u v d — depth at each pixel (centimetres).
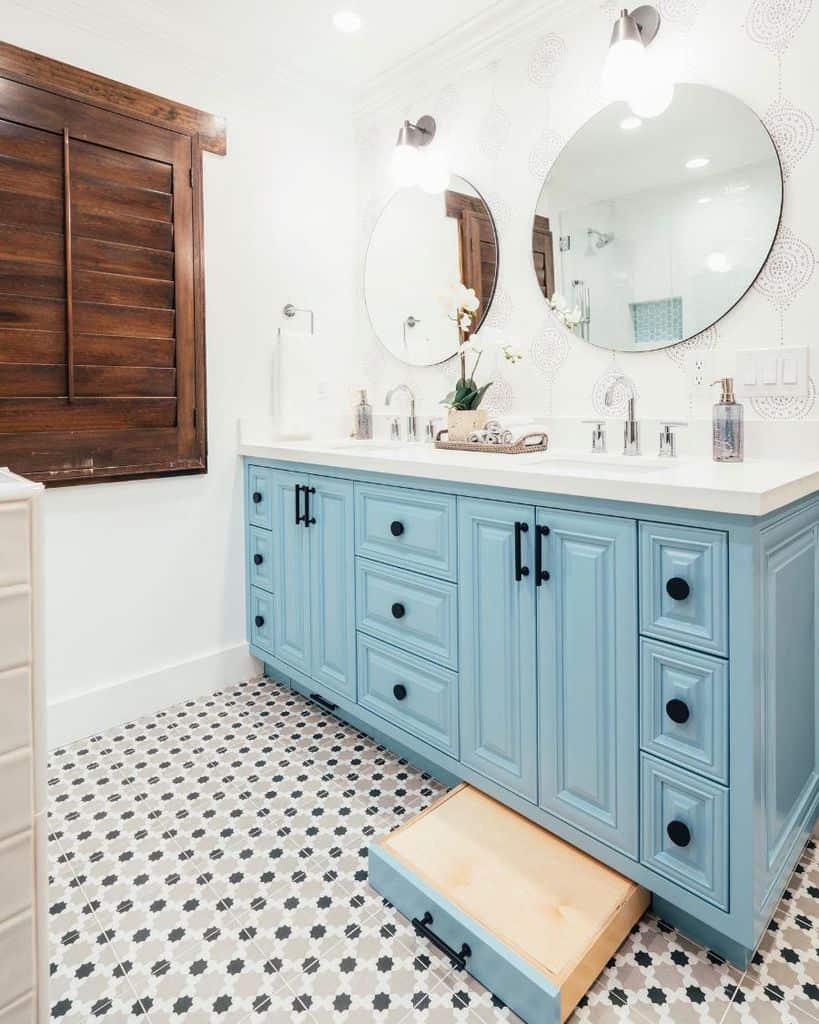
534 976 110
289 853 156
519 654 150
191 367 228
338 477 202
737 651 114
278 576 235
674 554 121
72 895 142
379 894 142
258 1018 113
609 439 191
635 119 184
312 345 257
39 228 190
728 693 115
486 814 155
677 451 177
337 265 272
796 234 157
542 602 144
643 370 186
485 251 225
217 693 245
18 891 53
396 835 147
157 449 221
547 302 208
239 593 253
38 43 189
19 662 52
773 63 158
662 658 124
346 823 167
